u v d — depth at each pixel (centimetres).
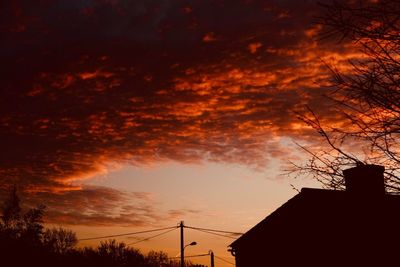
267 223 1822
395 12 417
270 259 1800
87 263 5244
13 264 2992
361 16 430
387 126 443
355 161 474
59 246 3906
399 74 426
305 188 1569
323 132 475
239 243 2006
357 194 639
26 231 3080
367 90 432
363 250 1111
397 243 953
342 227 1295
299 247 1616
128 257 5800
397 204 676
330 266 1363
